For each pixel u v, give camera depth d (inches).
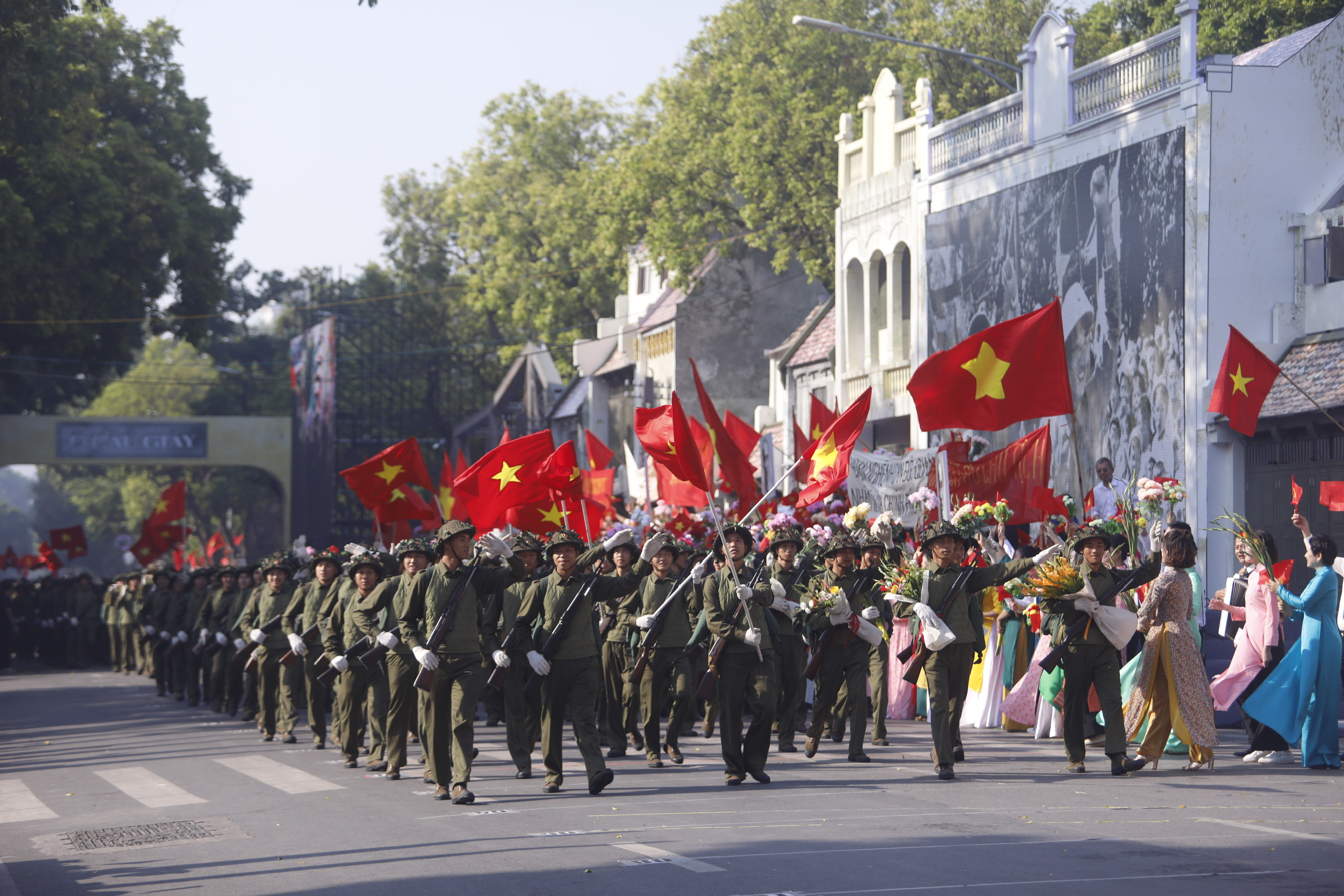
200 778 1146.7
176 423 4945.9
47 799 1066.1
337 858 755.4
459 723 939.3
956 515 1199.6
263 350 7273.6
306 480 4798.2
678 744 1231.5
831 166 3230.8
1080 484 1216.2
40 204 3230.8
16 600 3181.6
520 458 1384.1
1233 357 1326.3
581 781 1040.2
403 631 957.2
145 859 789.9
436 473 5324.8
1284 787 920.9
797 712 1238.3
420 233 5836.6
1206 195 1795.0
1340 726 1220.5
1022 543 1605.6
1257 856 692.1
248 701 1664.6
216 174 4079.7
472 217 5083.7
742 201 3585.1
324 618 1209.4
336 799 987.3
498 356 5693.9
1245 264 1802.4
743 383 3809.1
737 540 1171.9
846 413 1460.4
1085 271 2016.5
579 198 4534.9
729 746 979.9
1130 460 1919.3
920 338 2455.7
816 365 3115.2
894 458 1771.7
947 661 994.1
